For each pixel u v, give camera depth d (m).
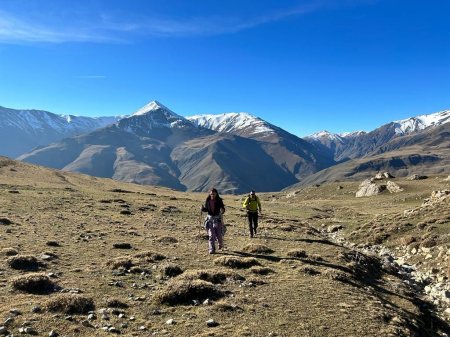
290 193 185.62
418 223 42.78
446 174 144.50
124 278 19.00
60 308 14.27
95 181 117.19
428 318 19.02
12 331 12.29
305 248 30.02
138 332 12.98
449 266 27.73
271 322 14.23
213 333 13.00
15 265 19.45
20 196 54.69
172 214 51.84
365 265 27.09
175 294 16.06
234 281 19.09
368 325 14.52
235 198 131.38
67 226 33.66
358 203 109.62
